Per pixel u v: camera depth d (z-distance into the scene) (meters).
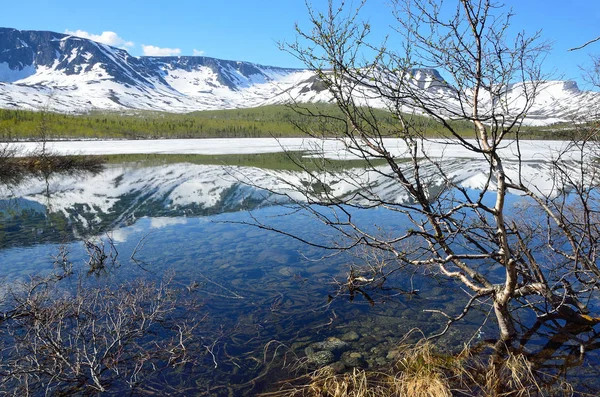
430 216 6.32
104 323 7.48
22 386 5.58
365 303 8.55
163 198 23.11
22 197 23.91
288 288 9.48
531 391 5.37
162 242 13.95
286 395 5.52
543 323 7.20
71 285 9.60
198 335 7.21
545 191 19.31
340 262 11.23
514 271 5.74
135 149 65.81
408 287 9.35
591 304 7.78
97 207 20.75
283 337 7.16
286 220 16.95
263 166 39.03
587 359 6.07
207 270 10.85
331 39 4.94
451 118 4.66
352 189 22.72
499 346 6.50
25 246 13.67
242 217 17.91
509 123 4.95
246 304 8.59
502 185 5.23
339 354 6.52
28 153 44.25
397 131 5.78
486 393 5.35
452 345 6.65
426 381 5.38
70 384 5.74
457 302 8.44
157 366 6.23
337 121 5.90
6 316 7.16
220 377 5.98
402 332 7.23
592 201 12.62
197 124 133.75
